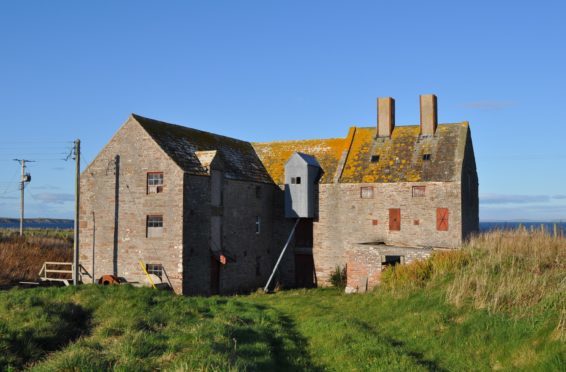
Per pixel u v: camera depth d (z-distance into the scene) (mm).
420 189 34219
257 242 36719
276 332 16625
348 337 15578
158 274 30000
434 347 14445
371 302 21188
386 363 13047
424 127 37125
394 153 36812
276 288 35156
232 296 31109
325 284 36656
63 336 16547
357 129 40094
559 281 16250
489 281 17594
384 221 35094
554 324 12836
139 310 19266
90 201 32156
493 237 25359
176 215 29688
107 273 31344
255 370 11695
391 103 38469
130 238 30891
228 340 14133
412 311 18031
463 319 15539
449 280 20062
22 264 31531
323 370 13070
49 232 58656
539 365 11344
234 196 34438
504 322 14234
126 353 12664
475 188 37906
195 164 31828
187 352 12570
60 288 22281
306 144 41312
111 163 31750
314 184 37469
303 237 37969
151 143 30703
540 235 24141
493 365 12578
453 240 33094
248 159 39094
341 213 36469
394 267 25594
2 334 15375
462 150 34719
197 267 30547
